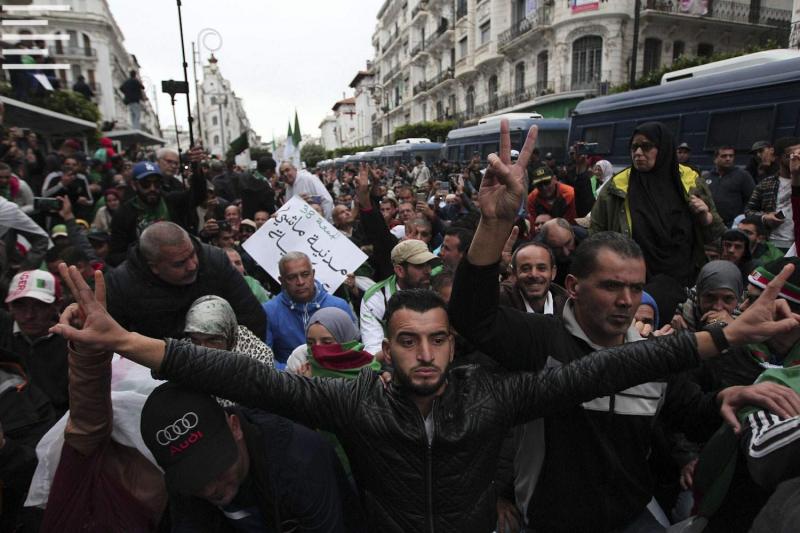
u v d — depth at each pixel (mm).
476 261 1705
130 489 1934
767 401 1465
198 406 1610
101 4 44969
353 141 97625
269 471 1721
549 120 17031
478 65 34469
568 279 1922
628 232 3508
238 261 4469
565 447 1846
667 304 3168
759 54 9125
